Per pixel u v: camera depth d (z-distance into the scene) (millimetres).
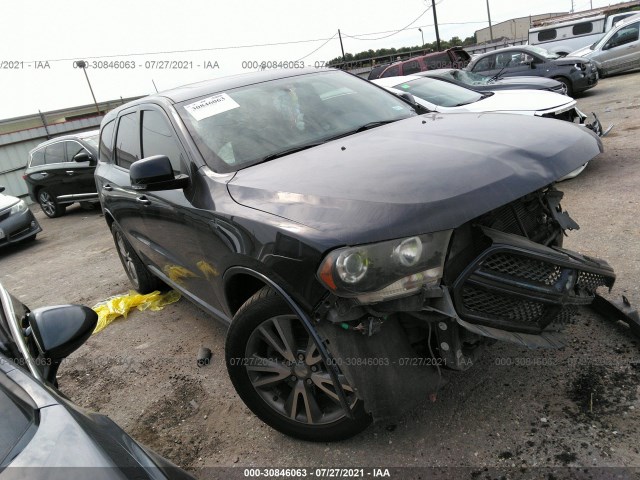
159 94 3688
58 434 1229
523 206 2389
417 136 2693
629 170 5887
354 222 1923
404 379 2064
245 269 2324
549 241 2529
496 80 8906
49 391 1432
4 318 2035
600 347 2697
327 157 2615
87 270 6523
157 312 4488
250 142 2990
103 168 4566
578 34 21266
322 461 2330
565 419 2266
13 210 8820
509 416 2352
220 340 3727
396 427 2430
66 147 10805
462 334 2086
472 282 1986
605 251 3885
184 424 2832
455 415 2426
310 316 2053
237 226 2316
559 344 2150
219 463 2471
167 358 3613
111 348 3963
